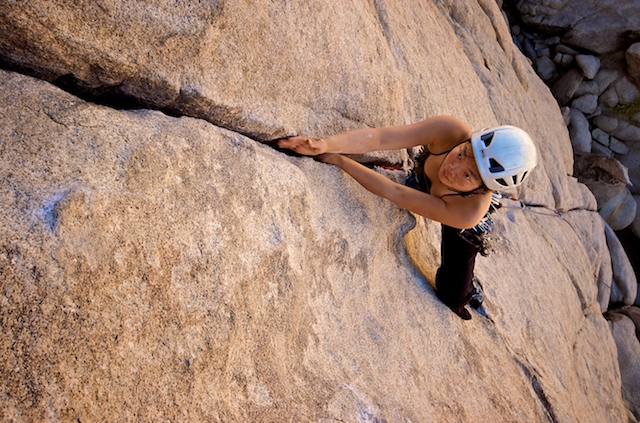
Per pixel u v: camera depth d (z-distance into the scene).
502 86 6.50
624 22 10.38
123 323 1.36
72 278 1.27
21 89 1.41
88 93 1.63
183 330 1.51
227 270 1.68
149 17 1.54
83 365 1.25
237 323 1.68
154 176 1.55
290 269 1.96
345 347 2.25
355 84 2.54
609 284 8.80
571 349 5.29
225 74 1.84
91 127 1.48
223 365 1.62
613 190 10.28
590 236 8.23
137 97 1.71
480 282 3.89
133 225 1.44
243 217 1.80
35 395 1.16
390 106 2.82
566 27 10.82
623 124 11.30
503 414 2.98
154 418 1.39
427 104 3.77
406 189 2.58
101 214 1.38
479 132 2.46
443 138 2.63
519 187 5.98
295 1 2.11
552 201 7.08
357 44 2.54
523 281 4.68
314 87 2.31
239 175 1.84
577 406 4.30
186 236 1.58
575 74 11.02
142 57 1.59
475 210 2.57
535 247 5.54
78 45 1.45
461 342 3.09
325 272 2.32
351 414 1.99
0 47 1.38
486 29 6.84
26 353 1.16
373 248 2.64
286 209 2.02
